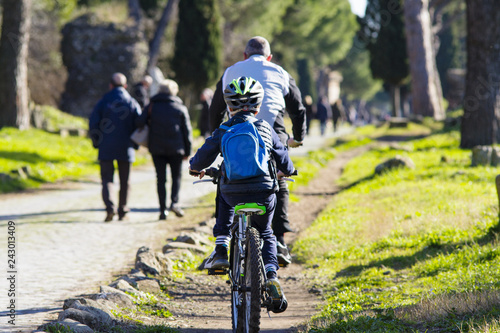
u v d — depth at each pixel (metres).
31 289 9.23
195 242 13.19
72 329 6.66
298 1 84.38
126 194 16.09
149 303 8.76
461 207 14.67
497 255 9.94
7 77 37.00
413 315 7.20
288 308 9.06
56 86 53.41
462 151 29.09
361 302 8.64
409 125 50.44
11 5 36.81
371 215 15.88
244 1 69.44
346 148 40.22
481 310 6.87
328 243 13.46
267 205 6.69
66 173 26.25
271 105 8.30
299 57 103.00
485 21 28.81
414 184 19.89
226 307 9.09
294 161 30.11
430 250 11.52
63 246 12.77
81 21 56.06
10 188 21.67
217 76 56.69
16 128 37.09
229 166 6.41
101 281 9.94
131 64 56.03
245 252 6.52
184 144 16.03
